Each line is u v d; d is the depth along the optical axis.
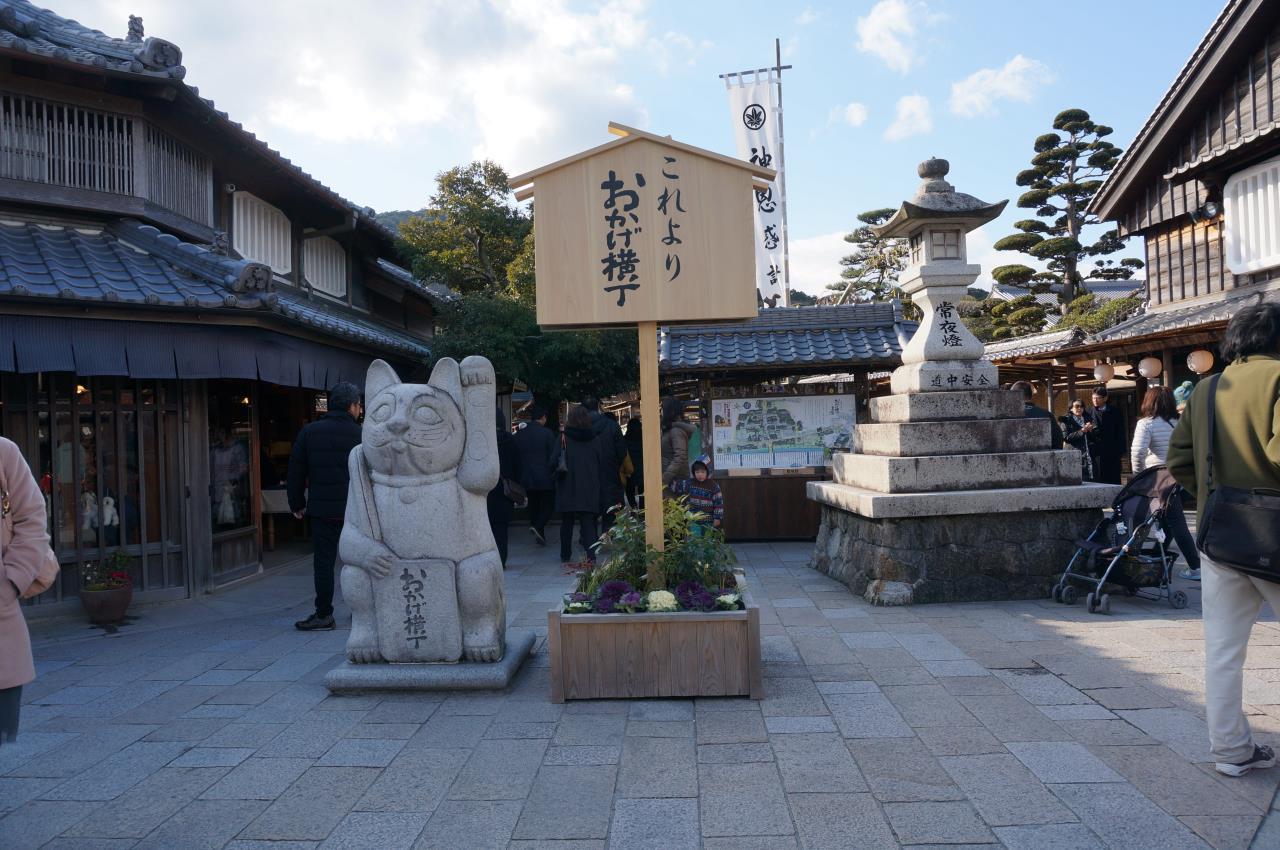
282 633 6.89
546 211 5.21
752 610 4.70
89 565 7.71
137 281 7.39
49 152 8.02
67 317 7.10
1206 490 3.53
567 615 4.78
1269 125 10.37
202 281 7.81
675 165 5.19
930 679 4.94
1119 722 4.16
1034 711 4.35
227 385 9.33
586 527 9.80
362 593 5.16
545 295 5.21
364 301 15.90
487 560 5.14
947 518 7.00
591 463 9.65
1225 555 3.32
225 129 9.40
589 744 4.12
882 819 3.26
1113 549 6.45
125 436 8.12
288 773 3.89
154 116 8.84
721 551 5.34
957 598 6.95
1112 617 6.29
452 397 5.13
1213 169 11.95
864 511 7.07
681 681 4.74
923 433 7.25
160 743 4.32
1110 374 13.51
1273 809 3.22
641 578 5.32
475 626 5.13
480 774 3.81
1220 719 3.50
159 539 8.29
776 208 16.23
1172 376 13.32
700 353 10.97
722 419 10.88
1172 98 13.05
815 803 3.41
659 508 5.29
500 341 13.08
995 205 7.52
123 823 3.42
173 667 5.85
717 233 5.19
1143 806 3.28
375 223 13.92
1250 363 3.50
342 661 5.92
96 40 8.71
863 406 10.80
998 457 7.14
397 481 5.13
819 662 5.37
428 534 5.10
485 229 16.41
